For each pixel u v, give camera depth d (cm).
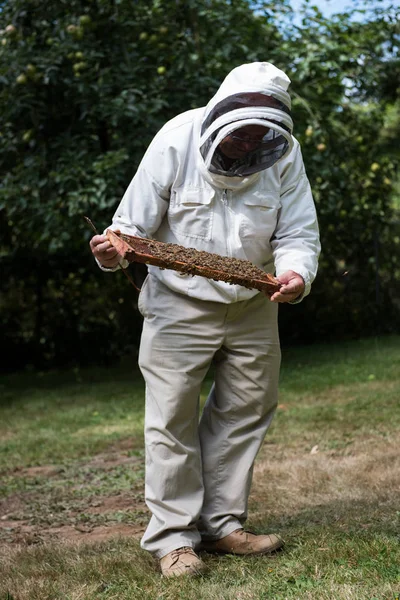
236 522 318
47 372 1338
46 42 941
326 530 333
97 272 1362
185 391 303
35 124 914
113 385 1063
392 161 1231
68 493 486
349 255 1342
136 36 973
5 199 916
